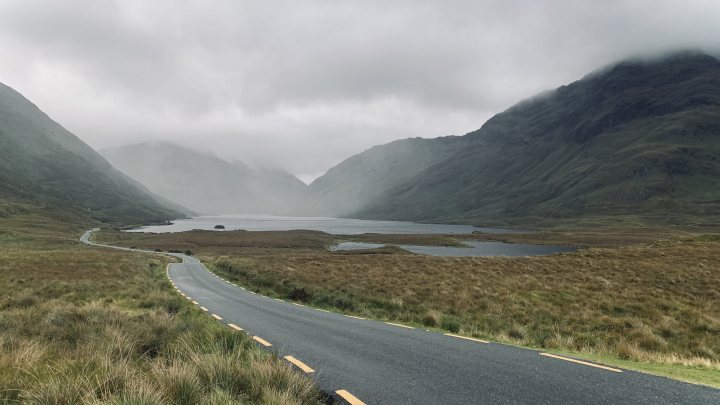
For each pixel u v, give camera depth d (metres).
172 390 5.00
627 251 41.19
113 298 19.47
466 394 5.82
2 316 10.37
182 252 86.81
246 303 19.47
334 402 5.54
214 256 71.31
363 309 18.14
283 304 19.33
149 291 22.36
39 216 156.00
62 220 165.25
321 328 12.20
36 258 41.22
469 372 7.02
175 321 10.63
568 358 8.16
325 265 35.38
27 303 17.11
